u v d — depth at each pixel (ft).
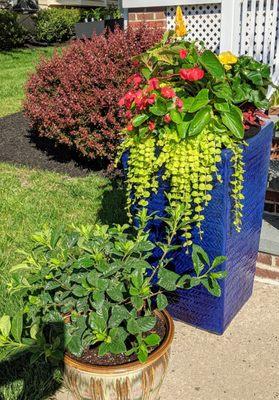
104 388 6.23
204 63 7.16
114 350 6.15
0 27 47.96
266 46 18.17
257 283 10.06
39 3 70.18
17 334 6.31
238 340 8.54
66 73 17.44
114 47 17.22
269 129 8.46
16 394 7.38
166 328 6.97
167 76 7.70
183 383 7.70
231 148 7.15
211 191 7.37
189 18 22.39
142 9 21.77
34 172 18.13
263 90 7.98
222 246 7.70
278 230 10.06
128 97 7.75
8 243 12.14
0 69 39.47
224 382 7.70
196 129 6.97
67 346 6.34
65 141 17.52
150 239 8.47
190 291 8.45
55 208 14.35
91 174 17.70
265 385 7.62
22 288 6.88
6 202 14.97
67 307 6.66
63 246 7.43
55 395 7.45
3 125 24.72
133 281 6.67
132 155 7.81
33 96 18.56
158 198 8.03
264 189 8.89
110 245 7.16
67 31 57.26
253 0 18.11
